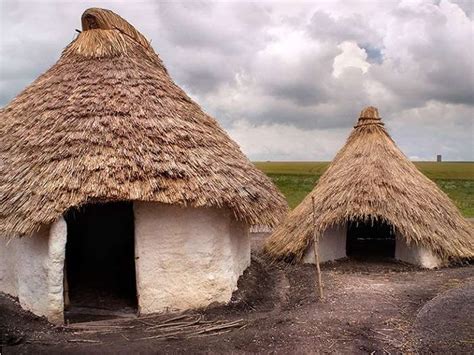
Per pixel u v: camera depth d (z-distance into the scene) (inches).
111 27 376.8
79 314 315.3
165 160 301.7
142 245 303.6
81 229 451.8
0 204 289.7
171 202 287.3
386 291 340.8
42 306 294.0
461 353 227.9
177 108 343.0
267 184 369.1
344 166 470.3
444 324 261.4
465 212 839.1
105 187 281.6
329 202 437.7
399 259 457.7
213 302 317.7
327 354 238.8
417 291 339.9
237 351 243.6
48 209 275.3
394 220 413.4
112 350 244.8
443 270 415.2
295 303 332.2
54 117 324.2
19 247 306.3
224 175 317.7
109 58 356.8
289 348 244.7
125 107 323.3
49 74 368.2
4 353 243.0
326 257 451.2
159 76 363.3
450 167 2402.8
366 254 494.3
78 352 242.8
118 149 299.6
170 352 243.0
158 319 294.8
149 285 305.6
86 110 320.8
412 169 476.4
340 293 338.6
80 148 298.7
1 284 333.4
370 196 424.2
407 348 243.9
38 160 301.1
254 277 383.9
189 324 284.0
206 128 350.3
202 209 310.8
